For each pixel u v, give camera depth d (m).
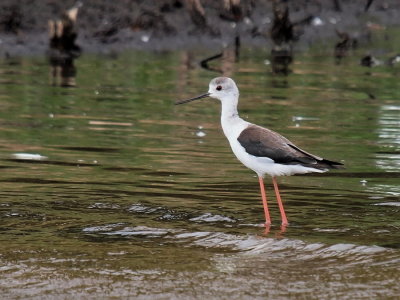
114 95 18.78
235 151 11.84
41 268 9.47
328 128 16.28
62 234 10.61
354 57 23.67
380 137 15.72
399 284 9.16
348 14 28.23
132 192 12.40
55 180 12.91
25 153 14.43
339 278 9.32
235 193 12.52
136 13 24.69
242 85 19.86
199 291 8.91
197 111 17.92
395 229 10.90
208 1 26.14
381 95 19.16
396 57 23.53
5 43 22.73
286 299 8.73
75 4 24.39
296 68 22.05
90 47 23.34
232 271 9.50
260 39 25.22
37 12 23.78
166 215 11.42
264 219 11.35
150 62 22.12
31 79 19.97
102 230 10.79
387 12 29.14
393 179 13.22
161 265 9.64
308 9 27.70
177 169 13.69
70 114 17.14
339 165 11.16
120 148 14.87
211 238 10.57
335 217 11.40
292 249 10.21
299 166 11.20
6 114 16.94
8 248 10.05
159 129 16.27
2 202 11.79
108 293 8.85
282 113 17.38
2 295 8.77
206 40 24.77
